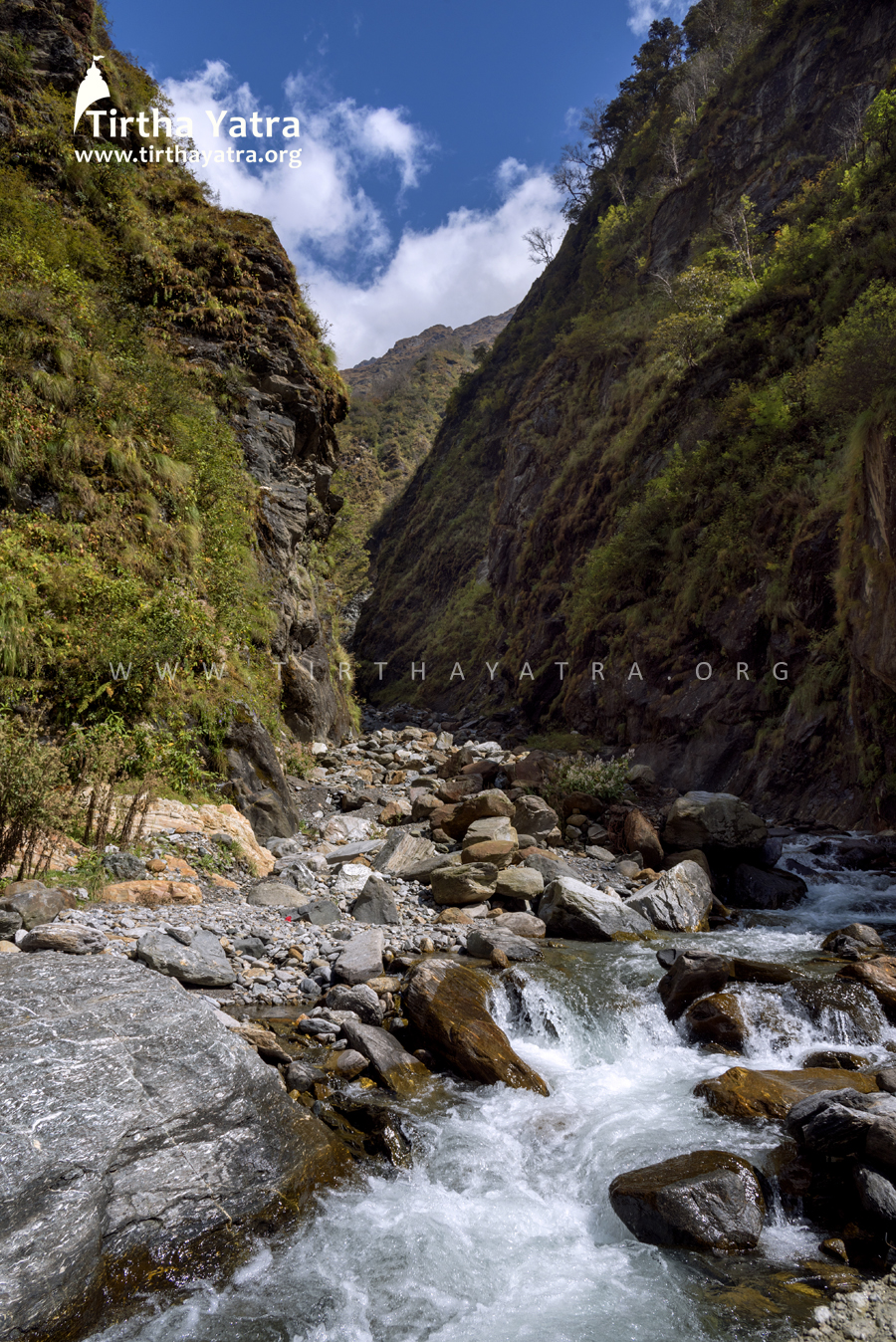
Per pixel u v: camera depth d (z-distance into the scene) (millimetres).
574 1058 6242
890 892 11320
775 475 21406
